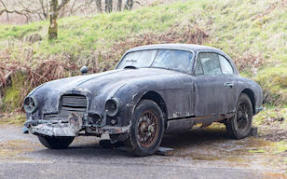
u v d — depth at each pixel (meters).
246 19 16.95
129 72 7.15
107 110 6.17
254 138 8.44
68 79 7.24
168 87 6.79
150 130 6.53
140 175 5.21
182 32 16.47
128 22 18.59
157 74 7.10
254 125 9.69
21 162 5.88
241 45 14.94
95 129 6.24
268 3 17.56
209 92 7.59
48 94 6.88
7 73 13.74
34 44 17.03
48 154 6.70
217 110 7.80
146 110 6.43
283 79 11.85
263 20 16.36
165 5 20.80
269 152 7.00
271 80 11.95
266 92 11.62
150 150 6.54
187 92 7.14
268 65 13.23
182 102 7.04
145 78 6.70
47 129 6.50
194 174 5.32
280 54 13.82
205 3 19.12
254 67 13.27
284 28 15.41
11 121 11.62
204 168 5.67
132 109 6.21
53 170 5.37
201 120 7.48
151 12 19.42
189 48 7.79
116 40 16.80
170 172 5.40
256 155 6.76
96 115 6.23
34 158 6.29
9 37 18.47
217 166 5.87
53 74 13.95
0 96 13.41
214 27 16.70
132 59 8.05
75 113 6.38
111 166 5.69
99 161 6.06
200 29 16.34
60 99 6.63
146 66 7.73
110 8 26.20
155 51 7.95
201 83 7.45
